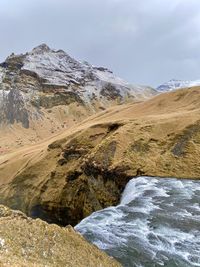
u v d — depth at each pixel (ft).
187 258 85.61
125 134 200.75
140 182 159.22
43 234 71.46
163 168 173.47
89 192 198.90
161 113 273.33
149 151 185.68
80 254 71.31
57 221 232.32
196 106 256.32
